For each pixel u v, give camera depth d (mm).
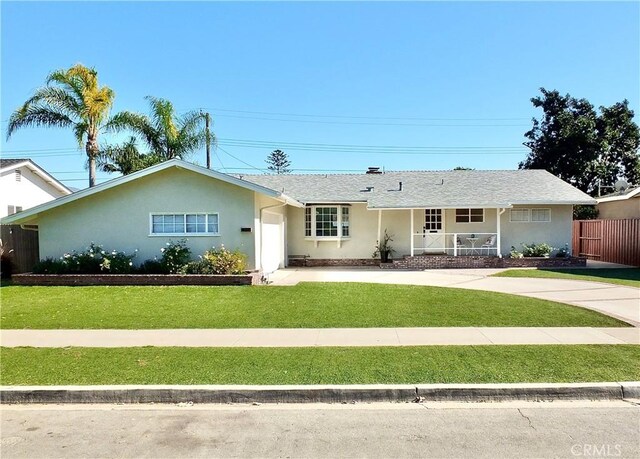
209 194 14500
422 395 5066
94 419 4711
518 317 8633
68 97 19062
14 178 19828
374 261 19906
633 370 5570
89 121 19375
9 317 9117
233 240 14469
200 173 14406
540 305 9703
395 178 22062
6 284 13336
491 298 10602
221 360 6207
